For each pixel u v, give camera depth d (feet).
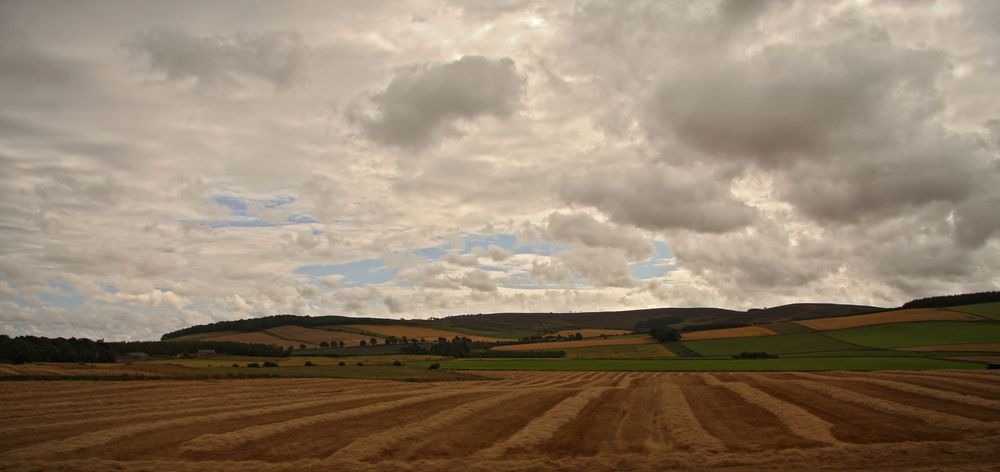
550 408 125.49
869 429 86.63
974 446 70.74
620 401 140.46
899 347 402.52
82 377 213.66
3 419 106.63
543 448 80.02
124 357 419.13
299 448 80.33
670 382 216.54
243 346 493.36
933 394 132.46
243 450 79.36
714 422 99.96
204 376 241.14
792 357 399.03
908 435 81.15
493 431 94.73
